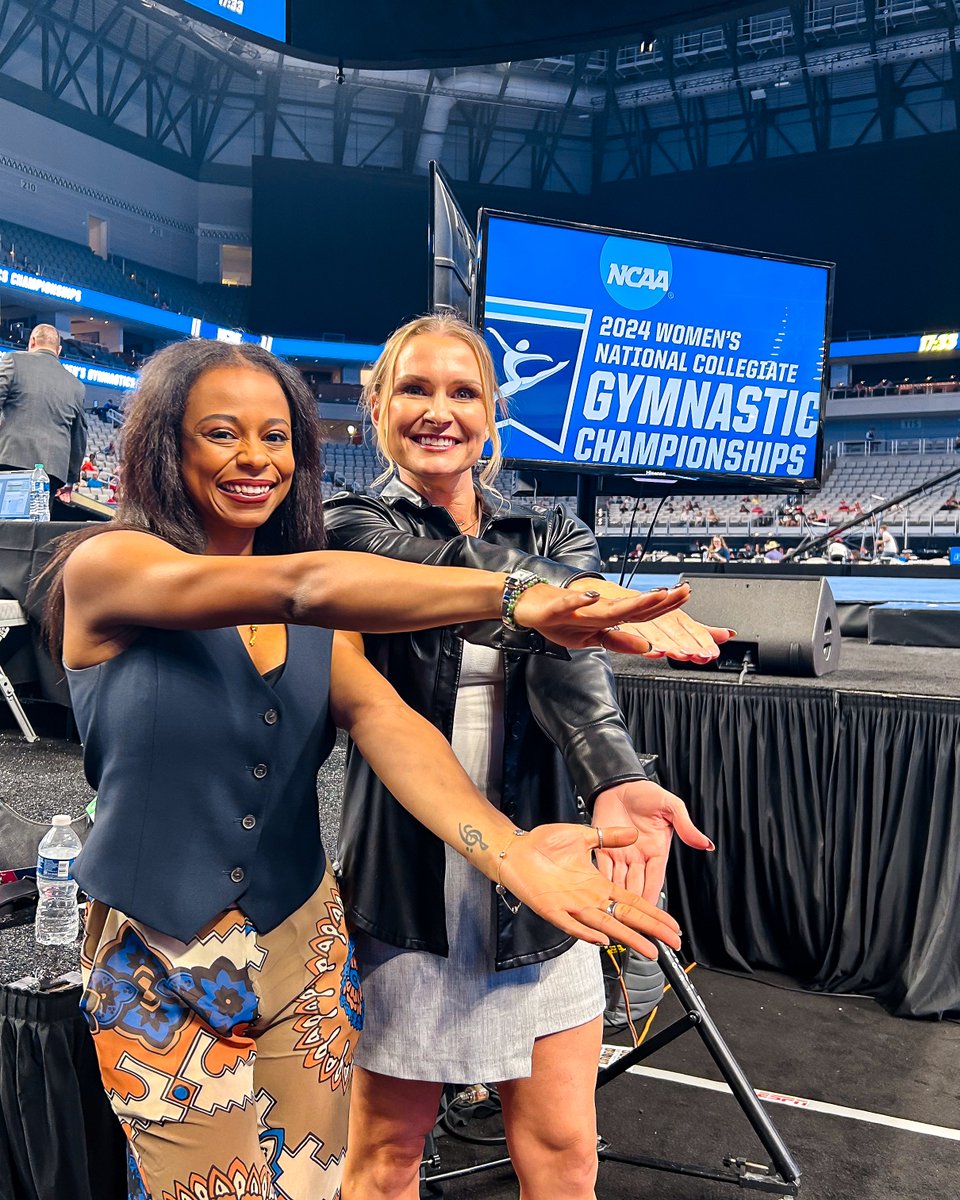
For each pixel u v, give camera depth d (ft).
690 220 85.66
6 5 71.77
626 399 10.07
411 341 4.31
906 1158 7.28
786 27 78.07
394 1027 4.09
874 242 80.07
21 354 15.75
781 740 9.90
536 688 3.91
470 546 3.43
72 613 3.11
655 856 3.41
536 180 90.43
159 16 76.28
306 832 3.44
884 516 66.03
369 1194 4.33
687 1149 7.40
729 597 10.66
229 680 3.16
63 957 4.81
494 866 3.17
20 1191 4.39
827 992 9.86
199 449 3.18
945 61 76.84
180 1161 3.07
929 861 9.33
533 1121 4.20
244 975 3.18
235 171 88.38
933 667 11.94
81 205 79.36
